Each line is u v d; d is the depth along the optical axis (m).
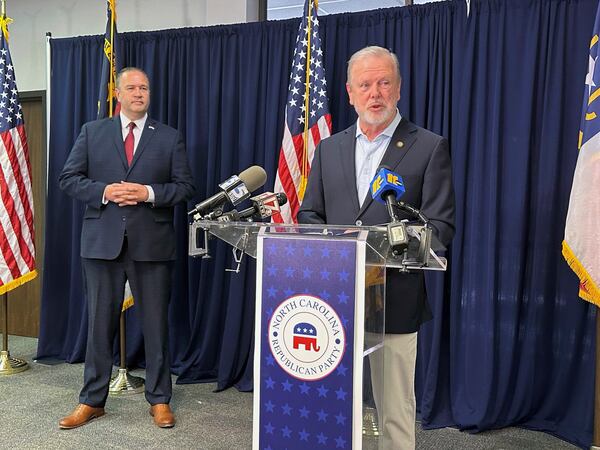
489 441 2.74
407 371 1.75
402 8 3.17
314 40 3.20
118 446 2.56
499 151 2.91
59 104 4.07
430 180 1.77
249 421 2.92
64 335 4.11
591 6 2.79
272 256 1.42
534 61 2.86
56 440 2.61
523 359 2.90
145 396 2.99
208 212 1.74
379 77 1.79
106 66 3.46
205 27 3.67
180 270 3.73
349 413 1.34
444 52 3.08
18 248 3.71
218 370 3.55
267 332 1.42
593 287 2.38
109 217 2.79
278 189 3.17
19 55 4.58
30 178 3.83
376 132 1.87
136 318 3.81
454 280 3.00
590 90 2.45
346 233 1.38
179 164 2.95
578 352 2.78
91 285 2.83
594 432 2.50
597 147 2.40
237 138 3.64
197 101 3.70
